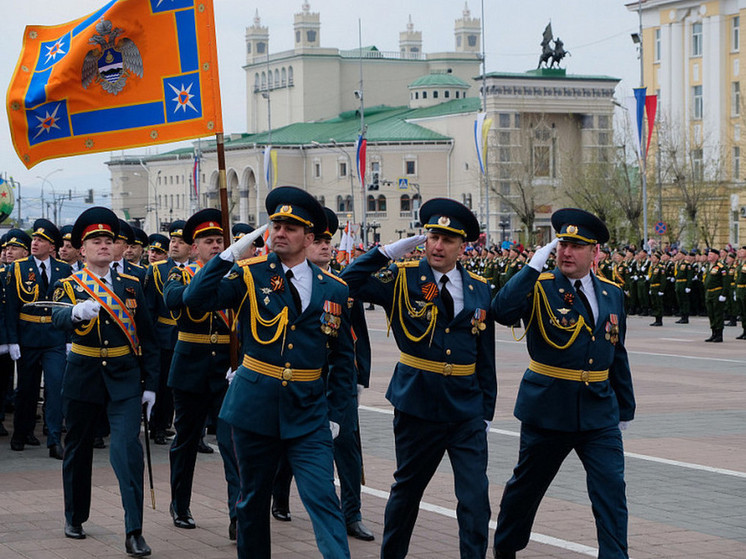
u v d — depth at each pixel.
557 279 8.05
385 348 27.55
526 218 81.81
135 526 8.55
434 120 108.56
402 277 7.83
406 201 107.62
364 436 14.20
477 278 8.02
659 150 57.00
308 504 6.98
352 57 131.12
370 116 120.81
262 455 7.24
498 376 21.11
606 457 7.81
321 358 7.35
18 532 9.26
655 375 21.09
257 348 7.25
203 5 9.16
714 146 63.72
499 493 10.70
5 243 14.70
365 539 9.16
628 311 40.94
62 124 9.29
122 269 14.14
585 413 7.86
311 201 7.36
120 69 9.25
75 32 9.28
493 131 94.75
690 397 17.94
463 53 133.75
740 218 61.81
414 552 8.67
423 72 134.38
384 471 11.91
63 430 14.95
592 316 7.98
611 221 63.62
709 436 14.03
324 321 7.31
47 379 13.05
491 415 7.92
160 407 13.95
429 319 7.70
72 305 8.80
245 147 116.25
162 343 13.84
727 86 67.62
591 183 65.50
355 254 30.55
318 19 131.00
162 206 135.75
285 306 7.26
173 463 9.54
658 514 9.92
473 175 100.88
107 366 8.84
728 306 34.12
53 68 9.24
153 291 13.83
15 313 13.23
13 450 13.42
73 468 8.99
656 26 72.56
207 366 9.57
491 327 7.94
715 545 8.90
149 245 16.42
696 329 33.47
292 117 130.62
